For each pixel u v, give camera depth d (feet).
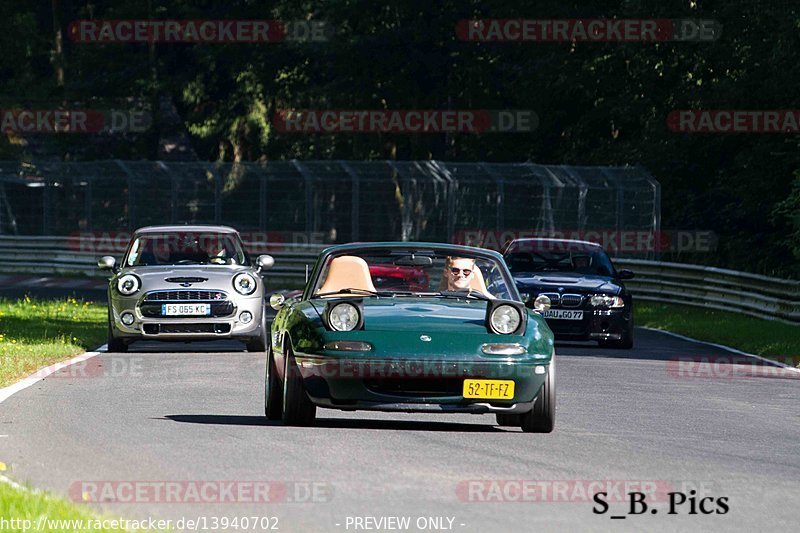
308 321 106.22
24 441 97.76
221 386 139.85
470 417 118.83
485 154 496.64
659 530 70.54
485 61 512.22
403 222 359.25
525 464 90.22
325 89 541.34
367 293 113.80
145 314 179.93
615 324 203.92
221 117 596.70
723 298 284.82
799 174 295.89
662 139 387.14
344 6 526.16
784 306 252.01
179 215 388.16
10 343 179.83
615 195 333.83
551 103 460.55
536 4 452.76
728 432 112.37
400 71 526.98
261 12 583.58
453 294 114.52
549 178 337.11
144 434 101.65
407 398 103.24
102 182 400.47
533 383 104.68
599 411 125.29
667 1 384.68
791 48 336.90
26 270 416.67
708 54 375.04
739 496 80.69
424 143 543.39
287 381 106.52
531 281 205.57
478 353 103.55
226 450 93.61
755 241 364.38
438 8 519.19
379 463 88.69
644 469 89.81
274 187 402.93
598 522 71.82
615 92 437.99
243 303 182.09
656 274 313.94
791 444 106.01
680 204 385.70
